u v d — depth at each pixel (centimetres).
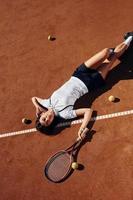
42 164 415
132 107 406
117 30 468
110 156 391
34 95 463
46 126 418
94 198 378
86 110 409
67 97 420
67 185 394
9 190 416
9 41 537
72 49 479
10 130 451
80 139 405
